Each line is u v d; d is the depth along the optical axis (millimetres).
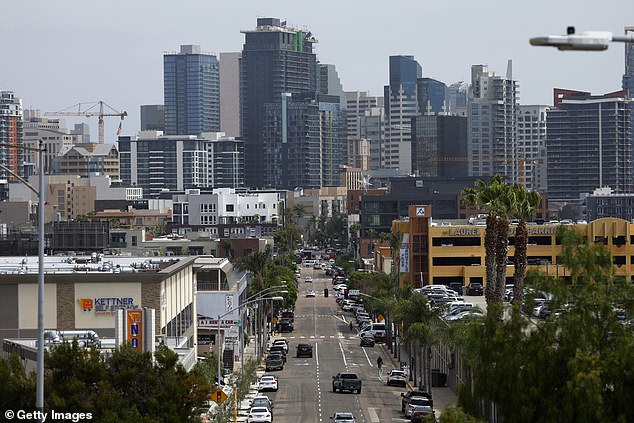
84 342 132500
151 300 176625
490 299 194750
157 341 162250
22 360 147250
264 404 185500
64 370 111438
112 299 175875
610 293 99688
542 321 101250
